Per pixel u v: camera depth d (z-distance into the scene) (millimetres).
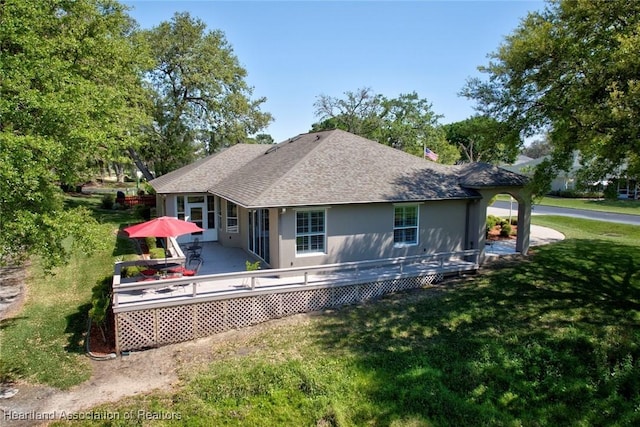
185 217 22328
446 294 15156
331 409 8055
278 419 7926
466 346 10852
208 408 8172
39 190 10234
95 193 48656
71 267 18906
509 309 13477
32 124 9828
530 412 8320
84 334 12156
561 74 15375
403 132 48844
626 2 12875
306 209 15555
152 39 33656
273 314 13492
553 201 43031
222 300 12617
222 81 36781
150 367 10406
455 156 53188
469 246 19094
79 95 10797
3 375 9758
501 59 17906
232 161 25266
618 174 13156
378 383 9109
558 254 19703
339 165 17969
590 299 14195
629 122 11516
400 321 12758
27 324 12672
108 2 22203
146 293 12680
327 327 12516
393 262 15984
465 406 8344
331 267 14500
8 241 9945
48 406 8445
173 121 36219
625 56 11547
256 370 9648
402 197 16953
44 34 13148
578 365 9883
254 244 18672
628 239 22859
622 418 8086
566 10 14484
